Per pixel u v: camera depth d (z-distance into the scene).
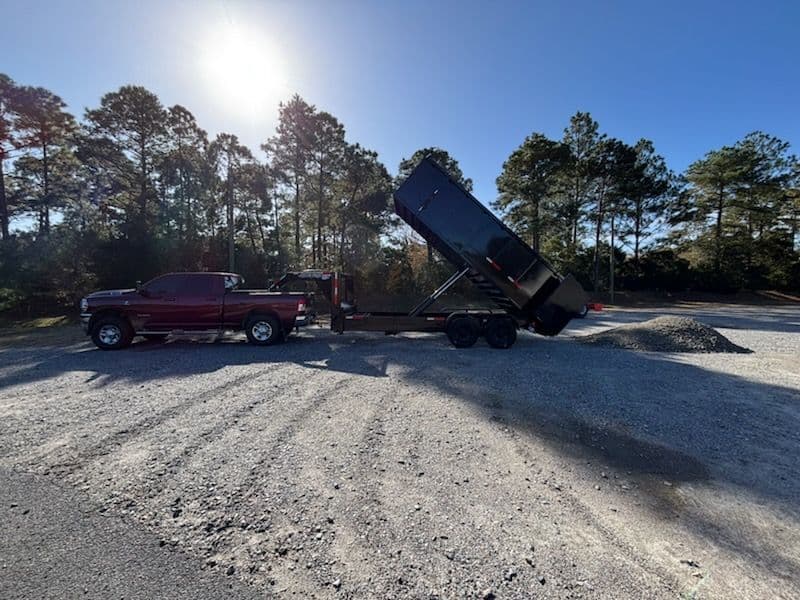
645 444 3.89
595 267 31.81
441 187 9.38
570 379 6.33
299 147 23.73
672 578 2.06
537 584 2.01
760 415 4.74
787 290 33.91
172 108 24.69
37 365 7.29
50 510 2.65
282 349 9.02
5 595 1.90
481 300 26.08
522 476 3.21
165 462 3.38
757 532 2.50
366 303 25.36
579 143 29.22
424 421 4.45
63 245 21.03
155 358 7.94
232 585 1.98
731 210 35.53
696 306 28.61
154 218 23.47
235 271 25.14
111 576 2.04
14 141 21.64
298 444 3.79
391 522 2.55
